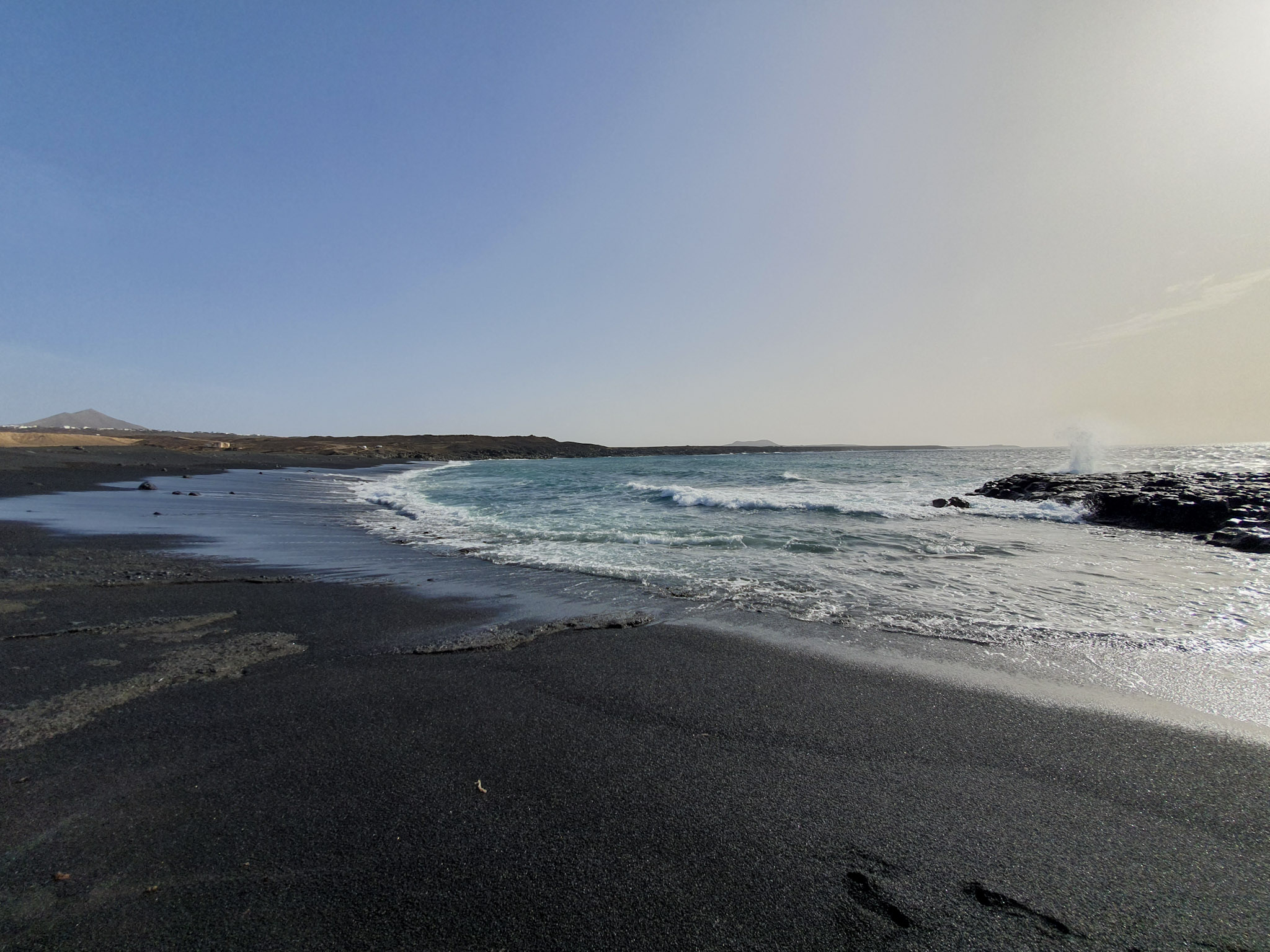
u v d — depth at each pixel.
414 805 2.64
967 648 4.91
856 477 30.02
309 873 2.20
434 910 2.04
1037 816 2.61
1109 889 2.17
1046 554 9.34
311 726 3.42
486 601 6.41
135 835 2.40
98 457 31.81
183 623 5.40
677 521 13.21
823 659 4.62
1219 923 2.01
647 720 3.55
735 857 2.32
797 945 1.91
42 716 3.47
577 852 2.34
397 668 4.40
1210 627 5.51
